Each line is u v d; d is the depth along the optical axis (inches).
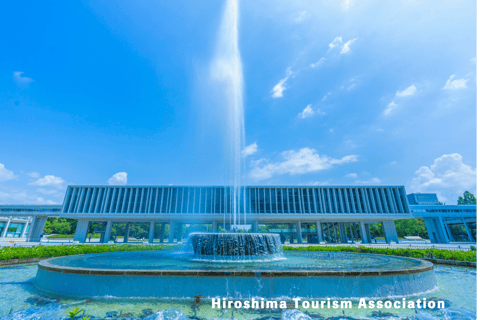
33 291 324.5
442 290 346.3
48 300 287.3
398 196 2383.1
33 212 2381.9
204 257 505.4
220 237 509.7
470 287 364.2
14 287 346.6
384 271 307.1
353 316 246.5
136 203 2319.1
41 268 346.9
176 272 295.0
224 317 241.1
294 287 290.7
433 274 362.3
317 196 2375.7
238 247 498.9
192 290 289.6
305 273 295.1
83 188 2404.0
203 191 2315.5
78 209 2322.8
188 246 568.7
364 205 2348.7
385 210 2343.8
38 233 2413.9
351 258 530.0
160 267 345.7
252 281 290.7
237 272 293.7
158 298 287.7
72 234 3346.5
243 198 2308.1
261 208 2292.1
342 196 2379.4
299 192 2362.2
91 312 249.4
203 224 2610.7
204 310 258.8
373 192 2415.1
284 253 711.1
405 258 523.5
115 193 2367.1
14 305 270.2
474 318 239.3
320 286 292.4
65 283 309.4
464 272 508.1
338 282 295.1
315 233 2411.4
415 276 323.6
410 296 305.9
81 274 306.3
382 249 787.4
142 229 3678.6
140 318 235.0
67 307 264.2
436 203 4126.5
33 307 264.4
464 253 631.8
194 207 2265.0
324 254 661.9
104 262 411.8
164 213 2247.8
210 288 289.0
